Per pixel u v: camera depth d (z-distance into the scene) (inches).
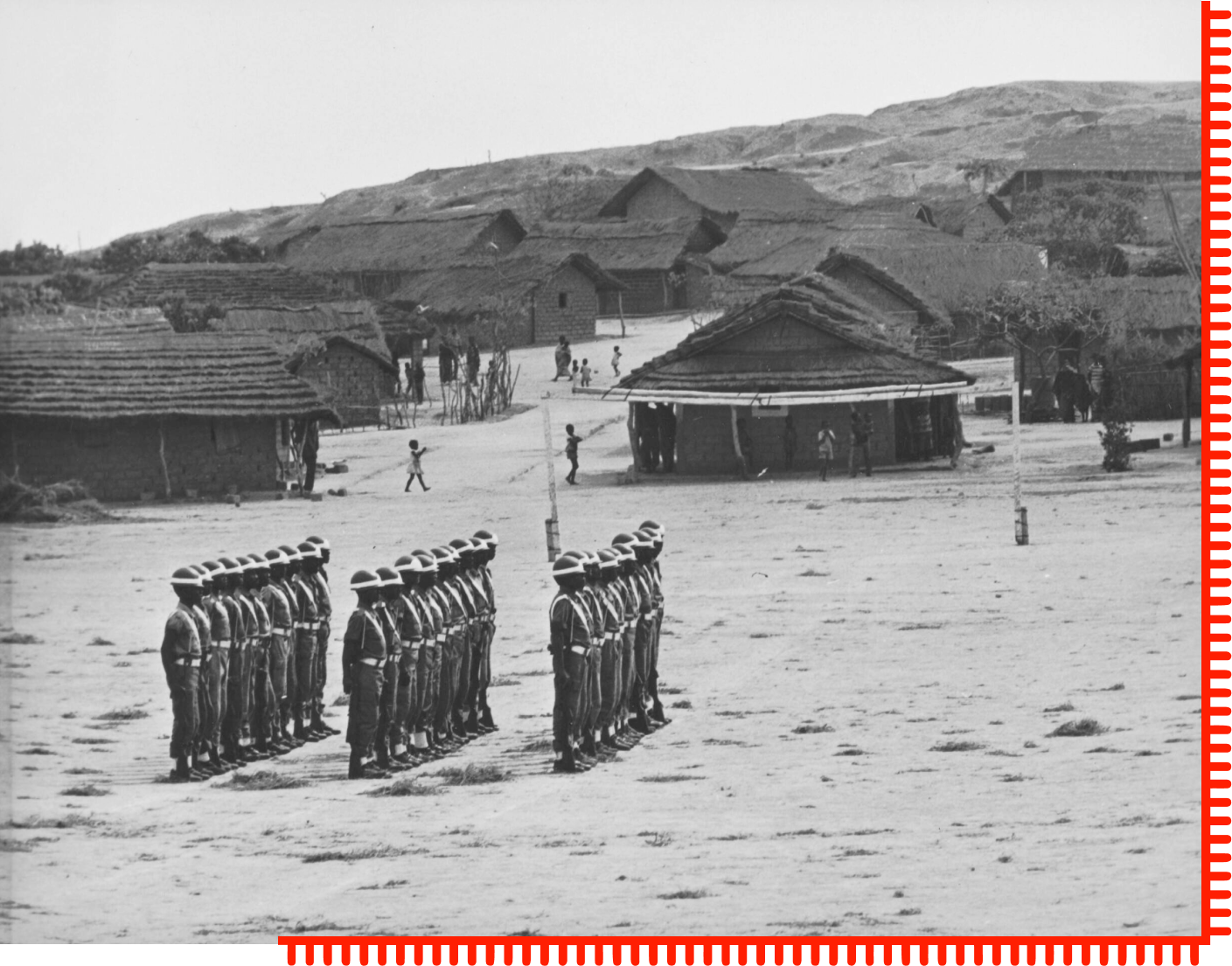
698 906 852.6
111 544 3097.9
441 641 1387.8
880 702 1550.2
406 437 5123.0
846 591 2313.0
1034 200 7283.5
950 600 2185.0
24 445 3737.7
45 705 1643.7
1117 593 2153.1
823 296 4458.7
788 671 1749.5
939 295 5920.3
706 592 2375.7
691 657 1873.8
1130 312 4936.0
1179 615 1948.8
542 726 1535.4
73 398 3767.2
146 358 3922.2
